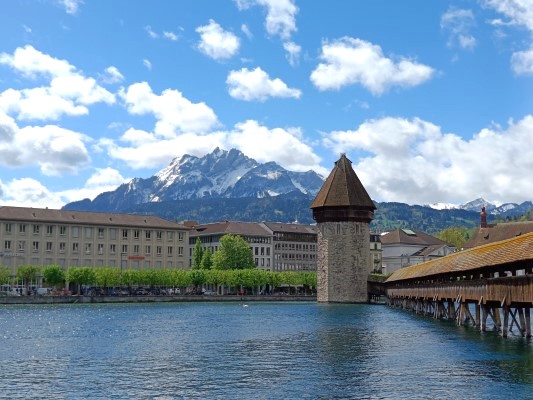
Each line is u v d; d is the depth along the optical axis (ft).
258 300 497.05
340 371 119.44
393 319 258.57
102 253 551.59
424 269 265.54
